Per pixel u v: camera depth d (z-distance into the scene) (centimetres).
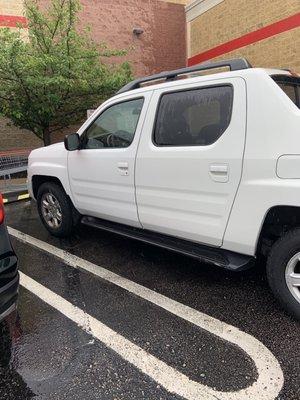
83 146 454
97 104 1028
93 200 449
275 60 1055
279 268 299
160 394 237
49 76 893
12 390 246
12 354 281
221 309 329
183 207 348
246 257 322
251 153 295
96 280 394
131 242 501
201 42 1380
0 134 1188
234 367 257
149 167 369
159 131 367
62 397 238
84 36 1066
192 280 385
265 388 238
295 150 272
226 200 314
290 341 282
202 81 339
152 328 305
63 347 286
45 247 497
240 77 311
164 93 368
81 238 525
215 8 1275
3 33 885
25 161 946
